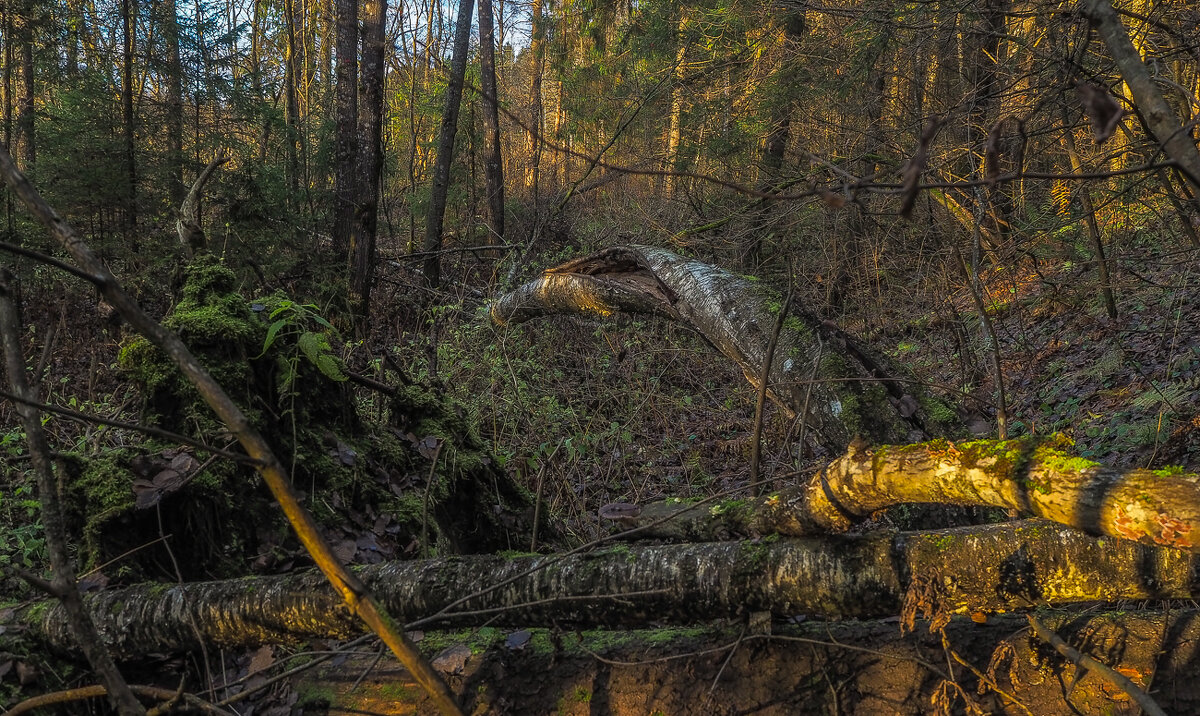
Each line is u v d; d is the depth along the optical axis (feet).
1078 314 19.77
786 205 26.20
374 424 11.69
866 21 17.71
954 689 6.27
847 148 23.57
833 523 6.07
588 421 17.87
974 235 10.26
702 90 32.50
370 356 17.69
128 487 8.32
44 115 25.77
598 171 39.09
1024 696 6.16
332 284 25.32
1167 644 6.08
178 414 9.27
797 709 6.53
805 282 26.68
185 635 7.13
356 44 26.25
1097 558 5.48
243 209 25.64
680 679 6.84
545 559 7.04
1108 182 17.25
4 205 24.16
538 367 19.71
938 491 5.25
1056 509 4.63
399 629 4.29
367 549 9.80
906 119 20.16
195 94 29.99
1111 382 16.08
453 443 11.73
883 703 6.41
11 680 6.77
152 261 24.57
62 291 23.20
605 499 14.44
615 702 6.88
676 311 12.48
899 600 6.06
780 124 28.99
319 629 6.89
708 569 6.55
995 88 14.87
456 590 7.00
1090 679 6.07
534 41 51.55
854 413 9.41
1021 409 16.22
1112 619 6.36
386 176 47.93
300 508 4.15
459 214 50.72
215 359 9.27
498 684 7.11
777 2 20.56
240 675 7.71
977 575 5.80
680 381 21.06
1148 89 4.58
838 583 6.14
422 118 59.93
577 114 45.32
